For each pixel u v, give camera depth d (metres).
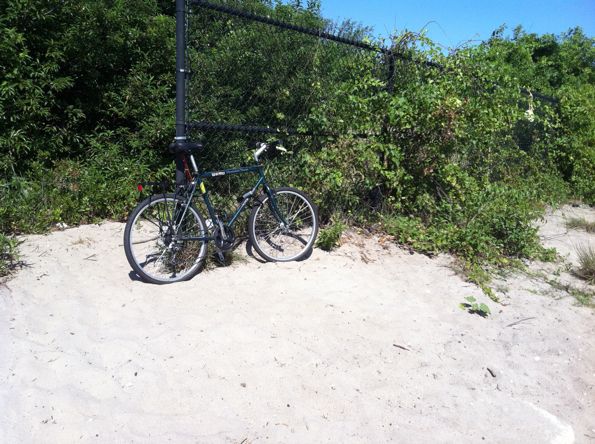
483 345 4.01
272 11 7.32
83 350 3.32
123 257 4.67
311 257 5.14
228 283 4.41
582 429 3.26
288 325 3.85
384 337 3.89
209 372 3.24
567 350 4.09
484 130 6.53
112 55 6.05
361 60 5.88
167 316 3.81
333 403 3.13
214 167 5.23
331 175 5.62
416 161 6.26
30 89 5.42
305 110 5.86
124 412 2.84
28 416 2.74
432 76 6.18
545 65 13.12
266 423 2.90
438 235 5.71
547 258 6.05
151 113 6.05
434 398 3.32
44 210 5.13
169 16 6.95
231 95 5.61
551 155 9.77
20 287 3.99
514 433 3.13
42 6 5.54
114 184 5.64
